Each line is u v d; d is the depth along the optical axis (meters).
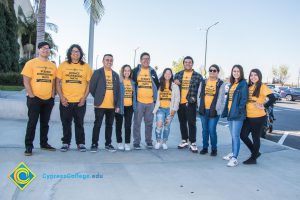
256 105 6.65
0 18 29.78
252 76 6.70
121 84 7.29
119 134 7.54
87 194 4.74
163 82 7.71
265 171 6.34
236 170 6.32
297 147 9.92
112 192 4.86
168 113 7.80
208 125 7.46
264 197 4.95
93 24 14.70
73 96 6.90
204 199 4.77
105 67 7.17
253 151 6.84
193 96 7.58
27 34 40.62
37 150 6.91
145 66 7.55
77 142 7.13
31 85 6.56
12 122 10.14
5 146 7.09
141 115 7.61
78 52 6.86
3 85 27.84
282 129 13.83
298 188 5.42
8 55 30.94
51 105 6.84
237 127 6.66
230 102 6.80
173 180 5.54
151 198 4.71
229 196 4.93
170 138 9.28
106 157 6.77
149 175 5.74
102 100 7.04
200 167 6.42
